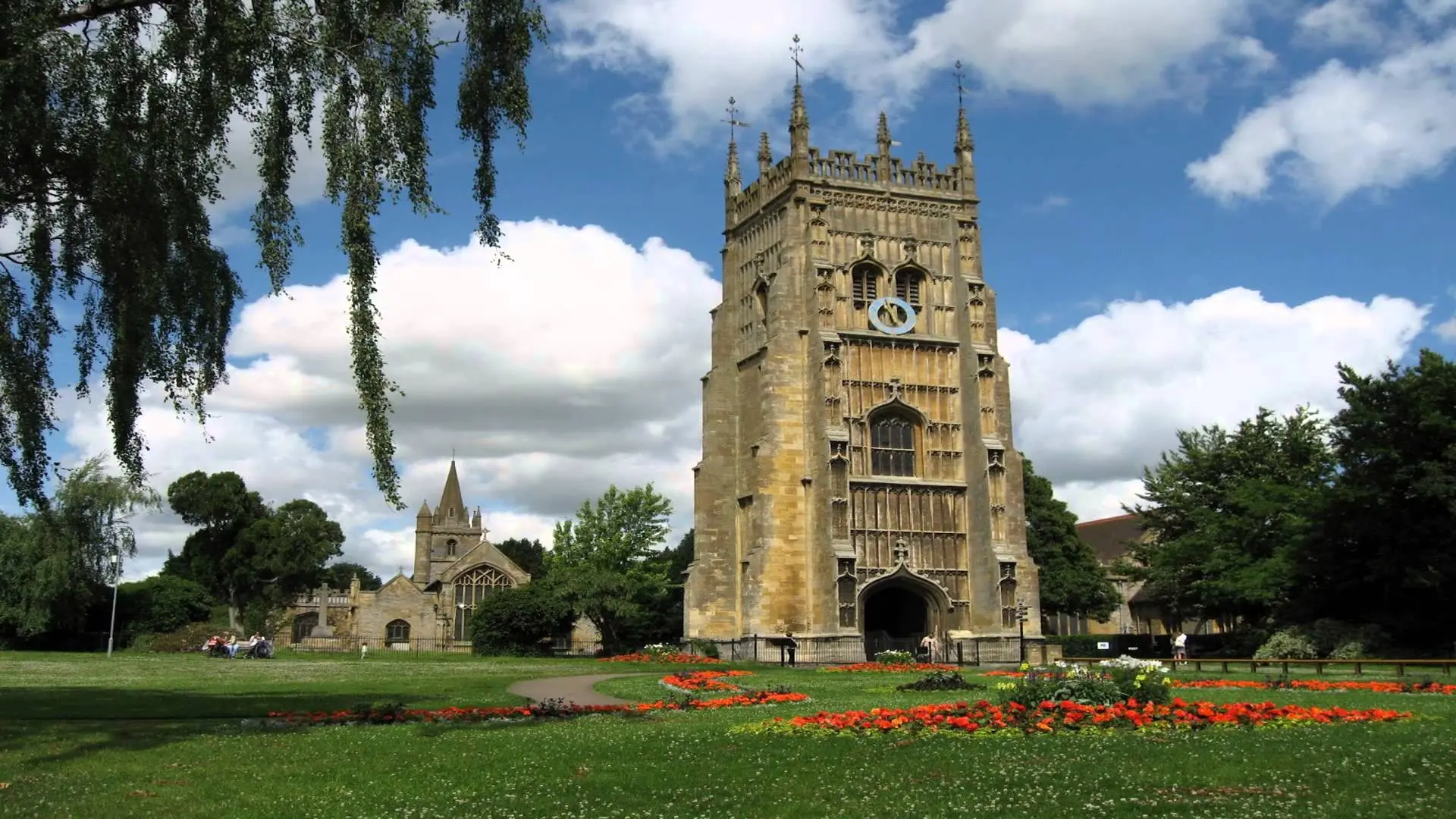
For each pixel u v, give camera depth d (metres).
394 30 25.28
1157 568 79.75
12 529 93.56
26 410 26.20
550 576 93.25
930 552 77.25
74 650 105.50
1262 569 67.44
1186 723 24.20
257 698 35.91
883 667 60.66
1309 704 30.53
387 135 25.11
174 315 26.84
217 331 27.89
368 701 35.00
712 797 17.30
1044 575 93.06
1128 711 24.61
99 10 25.27
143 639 108.69
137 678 48.81
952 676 40.09
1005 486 77.31
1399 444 55.62
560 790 18.03
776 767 19.81
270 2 25.33
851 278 79.62
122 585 115.50
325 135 24.84
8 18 23.56
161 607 114.94
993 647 74.06
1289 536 68.06
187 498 125.25
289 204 26.02
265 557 124.19
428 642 116.56
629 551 95.69
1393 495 55.44
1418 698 32.34
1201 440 82.38
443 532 182.62
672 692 39.28
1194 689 37.72
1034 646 74.75
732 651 75.69
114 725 27.41
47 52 23.72
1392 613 59.22
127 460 26.95
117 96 25.12
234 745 23.56
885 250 80.88
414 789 18.45
